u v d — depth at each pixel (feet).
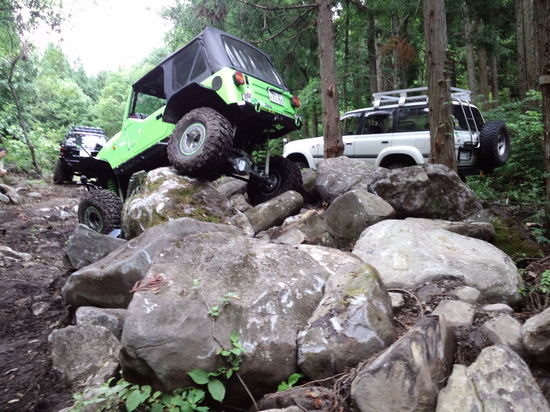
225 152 15.90
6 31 40.06
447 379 7.29
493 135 24.30
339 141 25.98
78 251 15.31
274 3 32.68
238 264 9.78
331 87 25.75
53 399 8.82
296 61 42.37
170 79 18.34
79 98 128.77
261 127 18.85
